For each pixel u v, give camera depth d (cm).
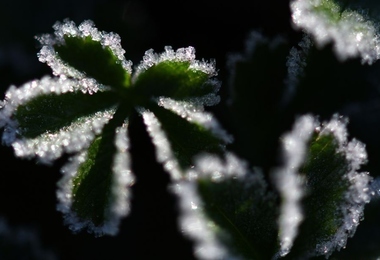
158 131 16
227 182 16
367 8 17
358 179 16
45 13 19
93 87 16
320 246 16
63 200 16
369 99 18
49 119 16
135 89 17
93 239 18
